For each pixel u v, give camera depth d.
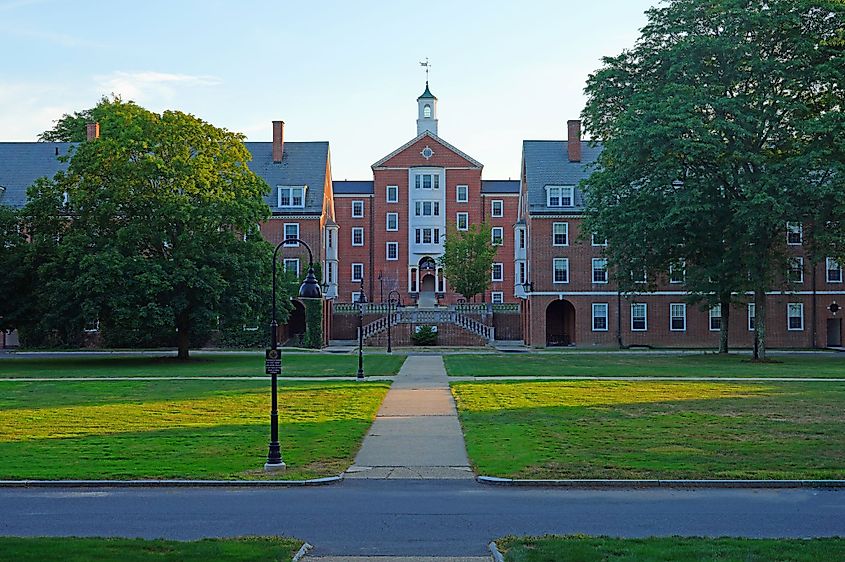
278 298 51.19
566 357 51.69
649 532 12.05
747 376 37.00
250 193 51.00
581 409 25.45
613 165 47.31
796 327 64.62
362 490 15.18
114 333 65.44
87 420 23.39
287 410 25.45
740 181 42.06
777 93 43.12
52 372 40.84
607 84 48.38
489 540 11.65
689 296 50.00
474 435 20.64
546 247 66.69
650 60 47.06
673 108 42.28
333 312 76.75
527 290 67.62
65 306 45.28
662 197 42.97
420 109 96.69
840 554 10.17
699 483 15.43
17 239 49.09
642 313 65.88
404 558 10.61
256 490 15.22
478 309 75.75
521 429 21.53
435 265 90.88
